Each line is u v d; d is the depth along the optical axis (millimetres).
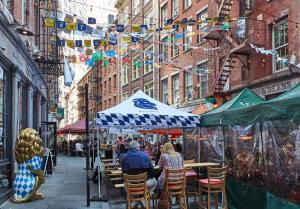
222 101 21062
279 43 17516
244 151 8711
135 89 41000
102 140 34562
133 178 8625
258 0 18703
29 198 10773
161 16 33688
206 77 24641
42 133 22656
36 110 20844
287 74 15852
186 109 27078
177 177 8922
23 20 15422
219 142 10711
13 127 12258
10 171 12047
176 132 18531
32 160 10938
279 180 7105
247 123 8352
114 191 13266
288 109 6570
